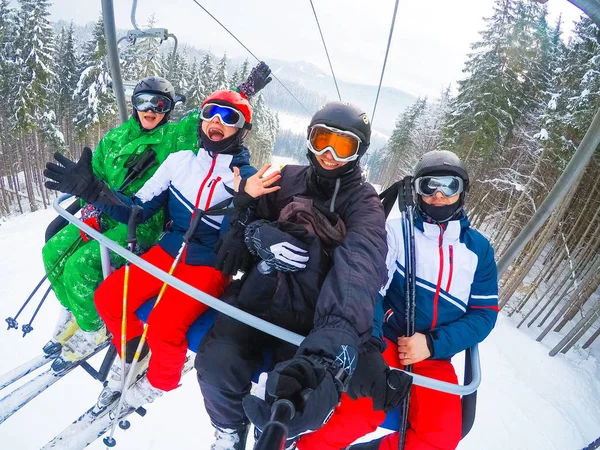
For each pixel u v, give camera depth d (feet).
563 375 34.53
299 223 5.79
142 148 9.07
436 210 6.67
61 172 6.27
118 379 8.02
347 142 5.68
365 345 5.09
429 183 6.55
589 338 43.91
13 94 79.25
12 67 77.15
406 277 6.40
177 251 7.64
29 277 34.17
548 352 39.22
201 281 7.12
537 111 62.13
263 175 6.53
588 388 33.40
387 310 6.97
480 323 6.52
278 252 5.37
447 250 6.75
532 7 61.11
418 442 6.27
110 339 9.23
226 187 7.40
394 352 6.83
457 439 6.25
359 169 6.28
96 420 8.01
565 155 47.73
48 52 79.41
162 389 6.98
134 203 7.50
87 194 6.38
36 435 18.85
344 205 6.07
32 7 75.41
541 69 63.62
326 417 3.67
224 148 7.43
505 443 23.12
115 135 9.48
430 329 6.75
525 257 54.13
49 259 9.12
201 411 20.90
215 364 5.64
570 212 56.24
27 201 91.86
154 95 8.84
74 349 8.79
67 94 97.91
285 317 5.60
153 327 6.56
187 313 6.70
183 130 9.19
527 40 60.70
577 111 44.27
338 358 4.11
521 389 29.71
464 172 6.55
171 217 7.96
